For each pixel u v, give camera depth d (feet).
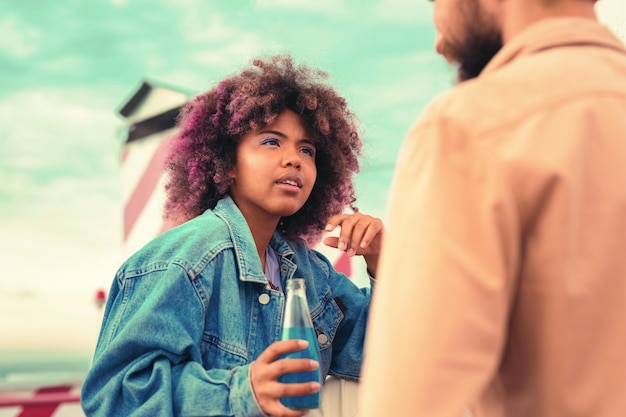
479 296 2.69
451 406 2.59
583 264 2.79
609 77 3.01
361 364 6.53
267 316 6.03
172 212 7.14
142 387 5.26
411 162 2.99
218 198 6.77
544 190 2.77
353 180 7.53
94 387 5.50
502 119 2.89
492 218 2.74
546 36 3.20
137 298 5.67
